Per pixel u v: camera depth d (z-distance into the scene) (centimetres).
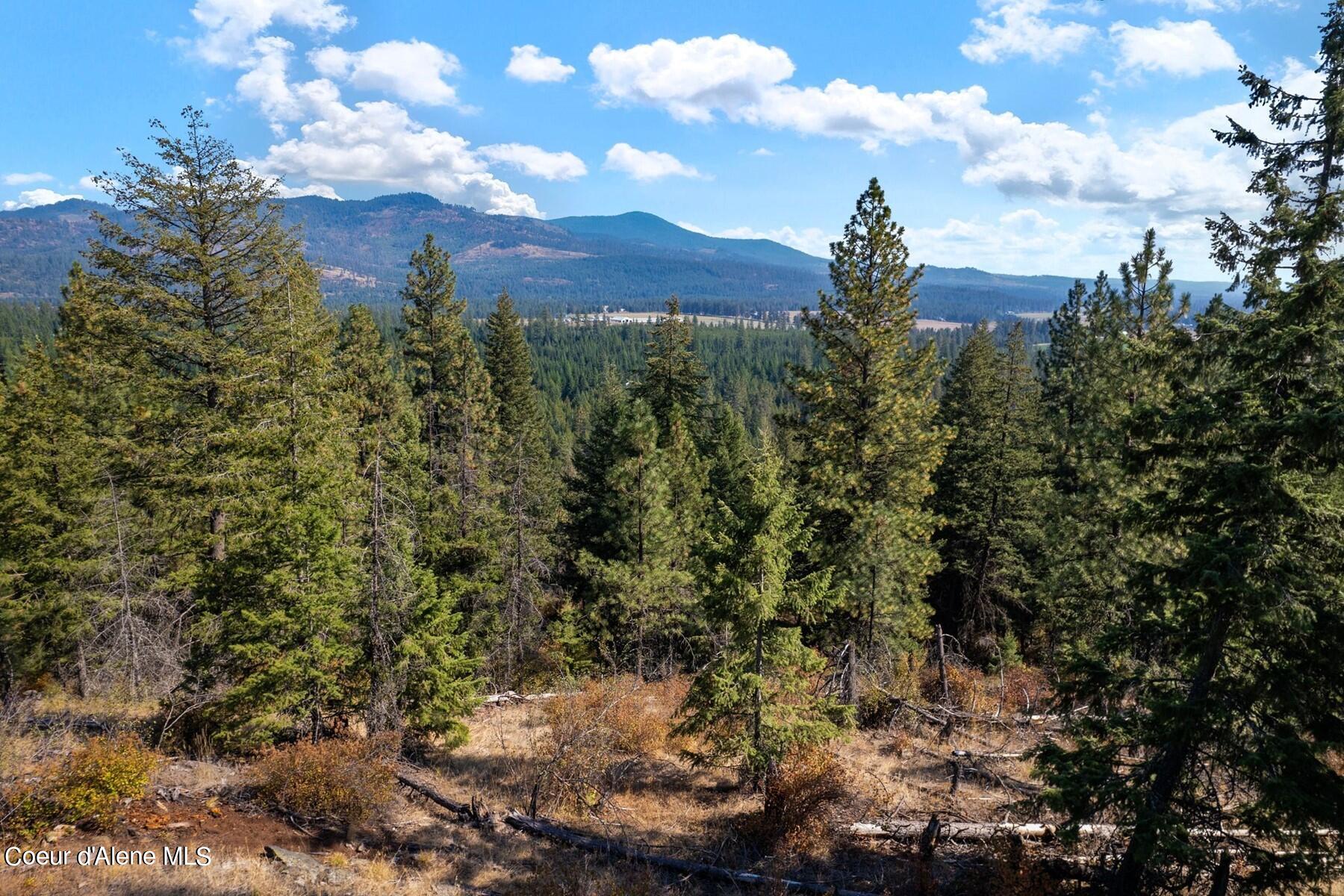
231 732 1434
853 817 1407
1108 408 2036
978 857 1253
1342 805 808
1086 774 953
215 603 1529
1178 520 961
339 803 1266
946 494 3250
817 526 1939
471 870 1190
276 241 2272
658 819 1482
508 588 2716
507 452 3347
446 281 3538
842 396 1998
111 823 1097
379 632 1530
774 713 1437
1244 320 932
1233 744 877
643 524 2722
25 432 2297
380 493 1559
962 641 3006
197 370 2262
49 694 2158
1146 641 999
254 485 1639
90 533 2192
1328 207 843
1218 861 936
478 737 1975
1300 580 820
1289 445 843
